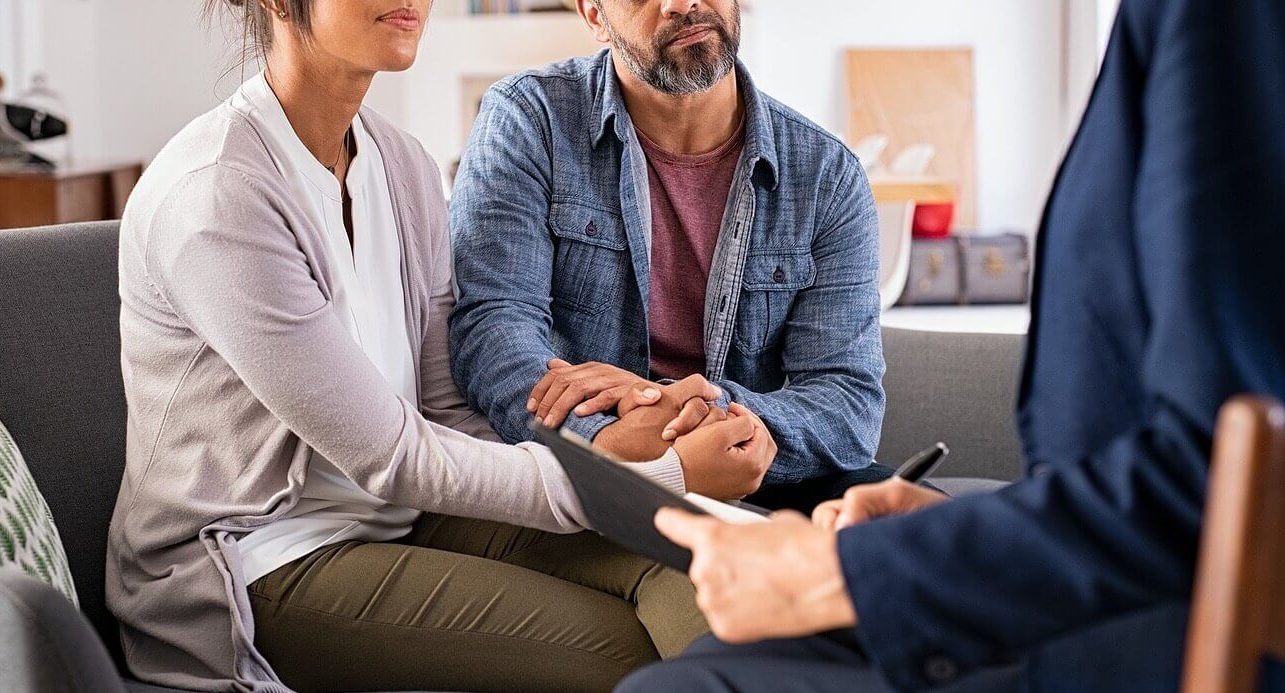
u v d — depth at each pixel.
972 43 7.16
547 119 2.01
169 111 6.95
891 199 6.45
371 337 1.69
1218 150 0.80
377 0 1.55
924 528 0.84
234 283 1.46
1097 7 6.67
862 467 1.99
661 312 2.03
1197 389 0.77
